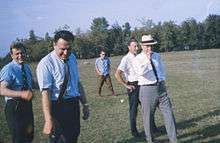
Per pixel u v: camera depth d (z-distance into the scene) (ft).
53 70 18.33
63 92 18.52
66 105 18.67
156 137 29.78
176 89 59.21
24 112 22.09
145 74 26.05
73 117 18.92
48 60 18.34
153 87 26.00
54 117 18.57
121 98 53.67
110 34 215.51
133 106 29.71
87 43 211.00
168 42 216.33
